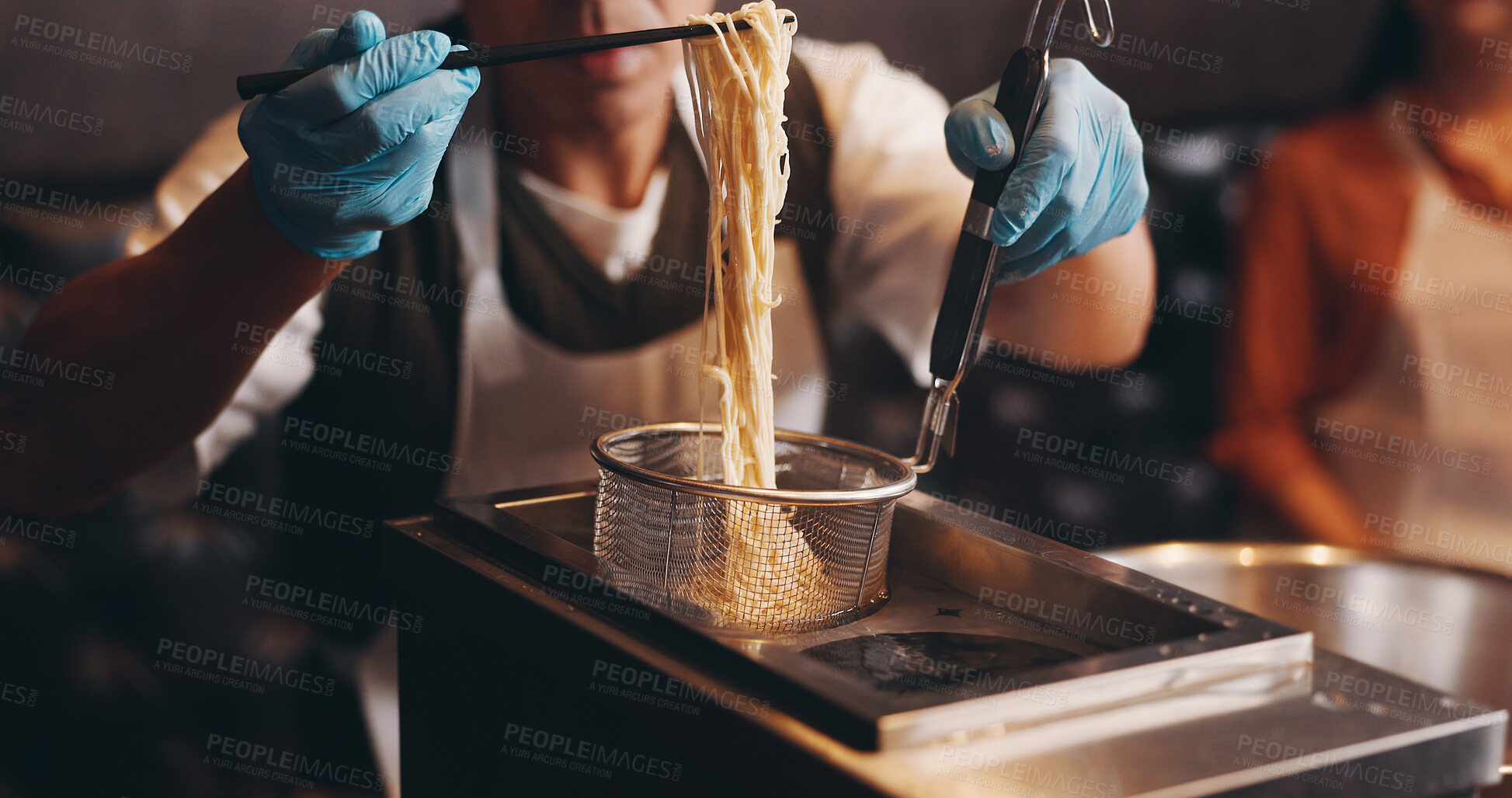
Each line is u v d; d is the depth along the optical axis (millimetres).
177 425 1433
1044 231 1105
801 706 665
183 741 1621
